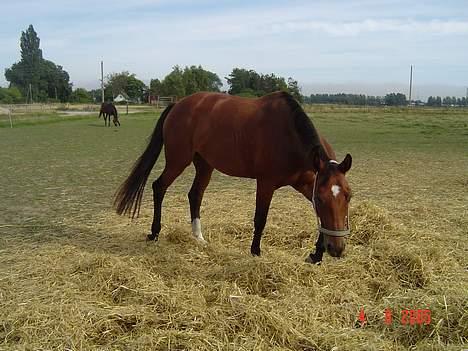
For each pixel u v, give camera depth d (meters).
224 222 5.70
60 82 95.56
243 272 3.84
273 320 3.04
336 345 2.89
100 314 3.16
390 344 2.93
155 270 4.10
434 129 24.23
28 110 46.06
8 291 3.68
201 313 3.19
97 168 11.06
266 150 4.29
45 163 11.92
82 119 35.38
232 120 4.58
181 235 5.10
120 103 77.12
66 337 2.91
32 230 5.54
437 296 3.30
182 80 70.62
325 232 3.50
